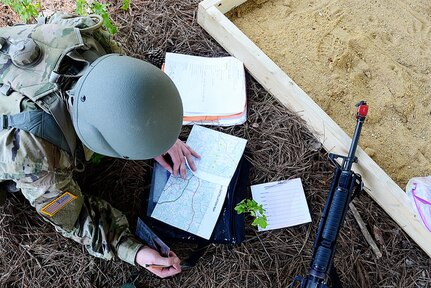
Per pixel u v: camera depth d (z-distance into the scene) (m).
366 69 1.99
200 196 1.67
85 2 1.76
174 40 1.97
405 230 1.70
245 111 1.83
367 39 2.04
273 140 1.81
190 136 1.77
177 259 1.50
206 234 1.62
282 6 2.09
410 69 2.02
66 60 1.23
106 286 1.60
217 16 1.88
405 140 1.89
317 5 2.11
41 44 1.24
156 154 1.15
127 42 1.93
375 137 1.90
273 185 1.74
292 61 1.99
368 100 1.95
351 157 1.58
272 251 1.66
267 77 1.84
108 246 1.44
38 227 1.63
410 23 2.10
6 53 1.24
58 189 1.28
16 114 1.19
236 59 1.91
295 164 1.78
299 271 1.64
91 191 1.70
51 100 1.19
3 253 1.59
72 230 1.41
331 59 2.00
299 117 1.82
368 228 1.72
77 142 1.36
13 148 1.17
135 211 1.69
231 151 1.75
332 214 1.48
